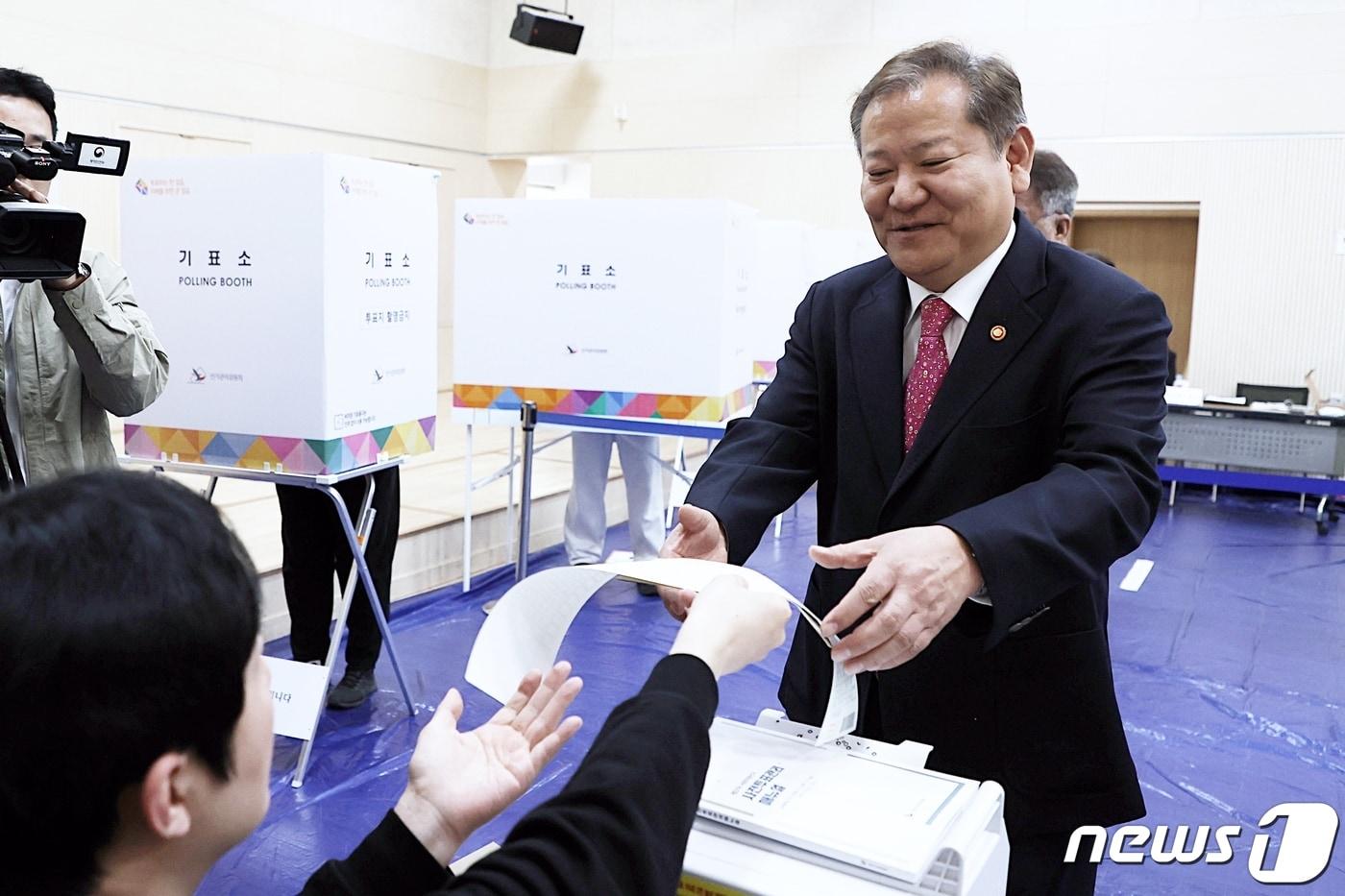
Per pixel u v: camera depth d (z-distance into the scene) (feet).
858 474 4.31
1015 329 3.97
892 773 3.19
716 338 11.72
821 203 26.81
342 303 8.39
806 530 18.47
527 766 2.51
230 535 1.74
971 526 3.28
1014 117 3.83
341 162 8.24
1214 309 23.17
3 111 6.02
